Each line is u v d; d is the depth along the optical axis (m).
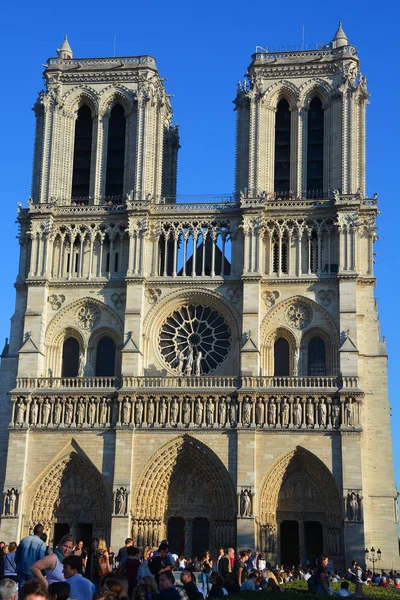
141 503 109.12
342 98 118.88
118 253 120.12
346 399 107.94
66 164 124.12
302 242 116.69
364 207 116.06
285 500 109.00
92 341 118.06
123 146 126.00
